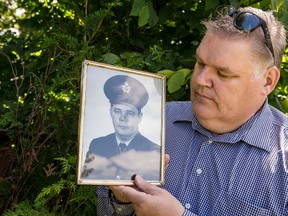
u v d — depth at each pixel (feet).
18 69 7.54
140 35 7.63
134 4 6.23
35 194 6.02
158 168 4.21
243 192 4.43
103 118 4.00
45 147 6.27
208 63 4.32
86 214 5.65
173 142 4.95
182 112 5.14
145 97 4.20
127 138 4.09
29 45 8.21
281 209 4.33
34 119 6.48
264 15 4.56
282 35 4.64
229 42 4.25
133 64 6.15
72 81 6.06
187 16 7.36
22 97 7.14
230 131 4.63
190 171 4.72
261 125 4.63
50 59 6.45
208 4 6.33
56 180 5.90
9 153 6.86
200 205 4.58
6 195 6.06
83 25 6.48
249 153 4.53
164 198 4.09
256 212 4.36
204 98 4.43
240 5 6.32
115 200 4.47
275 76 4.60
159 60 6.57
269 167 4.43
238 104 4.42
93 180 3.92
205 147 4.69
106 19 7.16
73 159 5.29
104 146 3.99
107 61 5.98
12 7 10.93
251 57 4.27
